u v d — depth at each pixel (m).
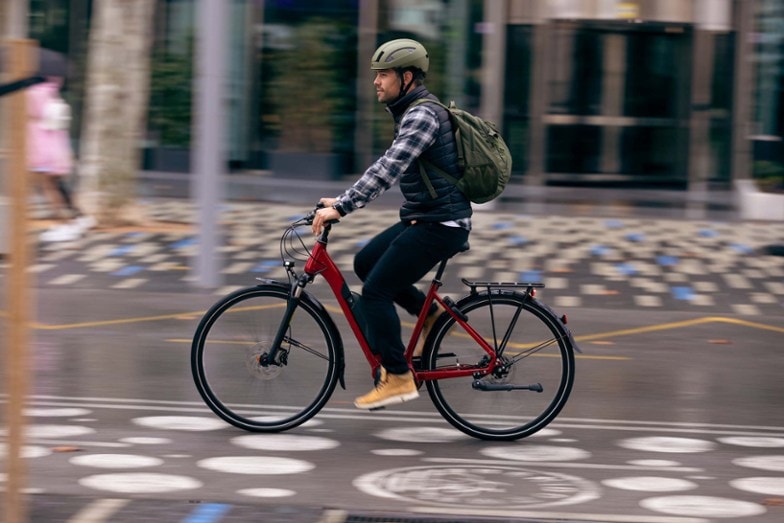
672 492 11.66
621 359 18.67
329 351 13.70
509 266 27.66
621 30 44.94
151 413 14.50
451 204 13.05
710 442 13.77
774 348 19.94
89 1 46.81
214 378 13.73
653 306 23.66
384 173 12.80
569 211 37.97
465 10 45.09
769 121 45.50
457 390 13.62
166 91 46.22
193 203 38.09
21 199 8.85
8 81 8.60
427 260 13.15
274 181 44.97
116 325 20.45
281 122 45.91
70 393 15.44
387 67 12.96
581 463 12.72
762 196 37.62
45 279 24.94
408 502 11.16
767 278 27.14
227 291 24.27
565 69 45.19
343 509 10.77
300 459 12.63
